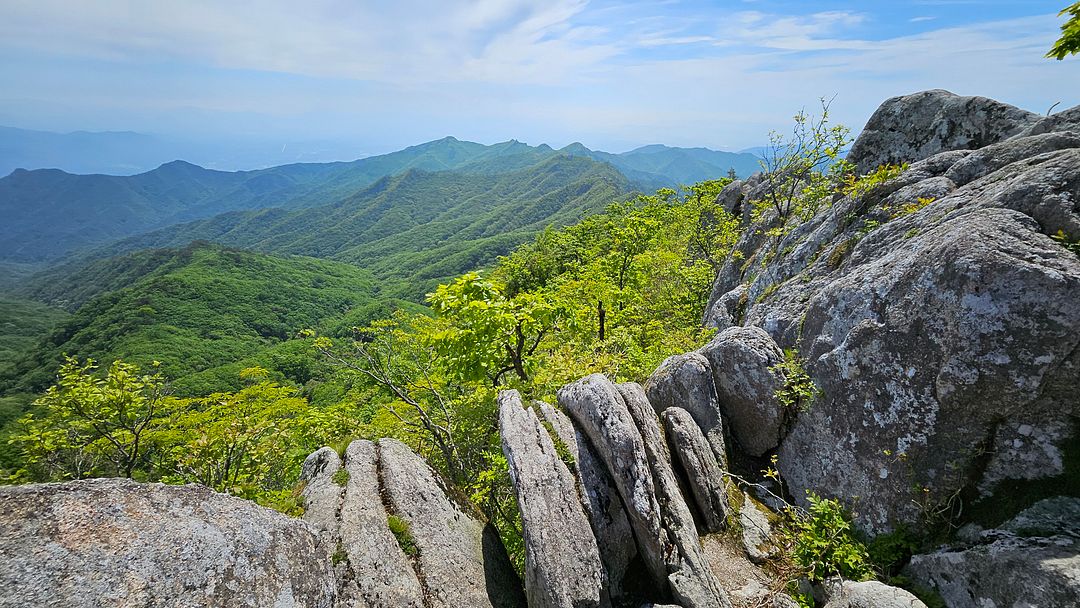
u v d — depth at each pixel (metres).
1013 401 7.37
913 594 7.19
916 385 8.44
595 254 43.34
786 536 8.98
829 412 9.70
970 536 7.43
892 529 8.33
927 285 8.47
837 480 9.33
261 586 5.13
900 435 8.52
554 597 7.23
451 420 16.41
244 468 17.58
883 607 6.73
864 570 7.92
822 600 7.75
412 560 7.77
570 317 14.66
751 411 10.77
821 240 14.18
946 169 12.54
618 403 9.39
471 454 14.85
